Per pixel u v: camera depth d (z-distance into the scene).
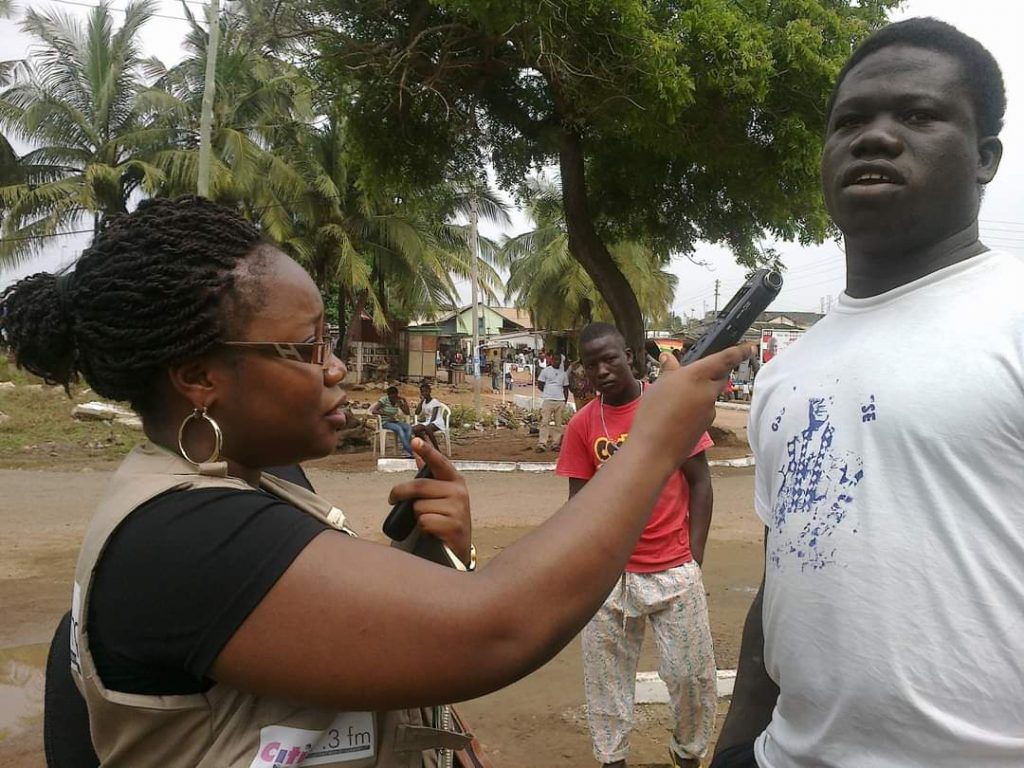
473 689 0.96
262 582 0.95
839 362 1.37
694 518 3.13
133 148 21.59
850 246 1.48
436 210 15.66
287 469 1.50
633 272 29.20
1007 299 1.23
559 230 32.19
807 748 1.34
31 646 4.75
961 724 1.17
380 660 0.94
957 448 1.18
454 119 12.21
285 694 0.96
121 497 1.04
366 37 11.52
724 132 10.94
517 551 1.00
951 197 1.34
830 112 1.47
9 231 21.00
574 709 3.99
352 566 0.97
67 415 16.45
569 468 3.37
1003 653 1.16
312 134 24.62
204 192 11.50
